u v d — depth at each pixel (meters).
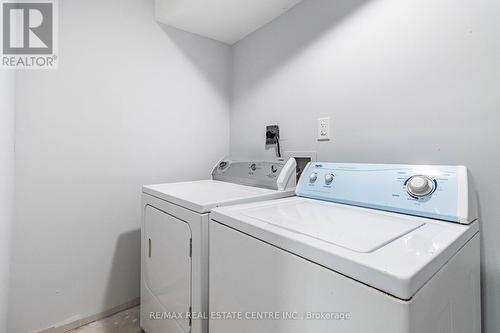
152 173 1.82
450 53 1.04
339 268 0.55
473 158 0.99
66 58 1.47
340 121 1.44
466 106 1.00
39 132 1.40
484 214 0.97
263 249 0.72
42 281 1.43
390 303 0.47
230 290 0.85
